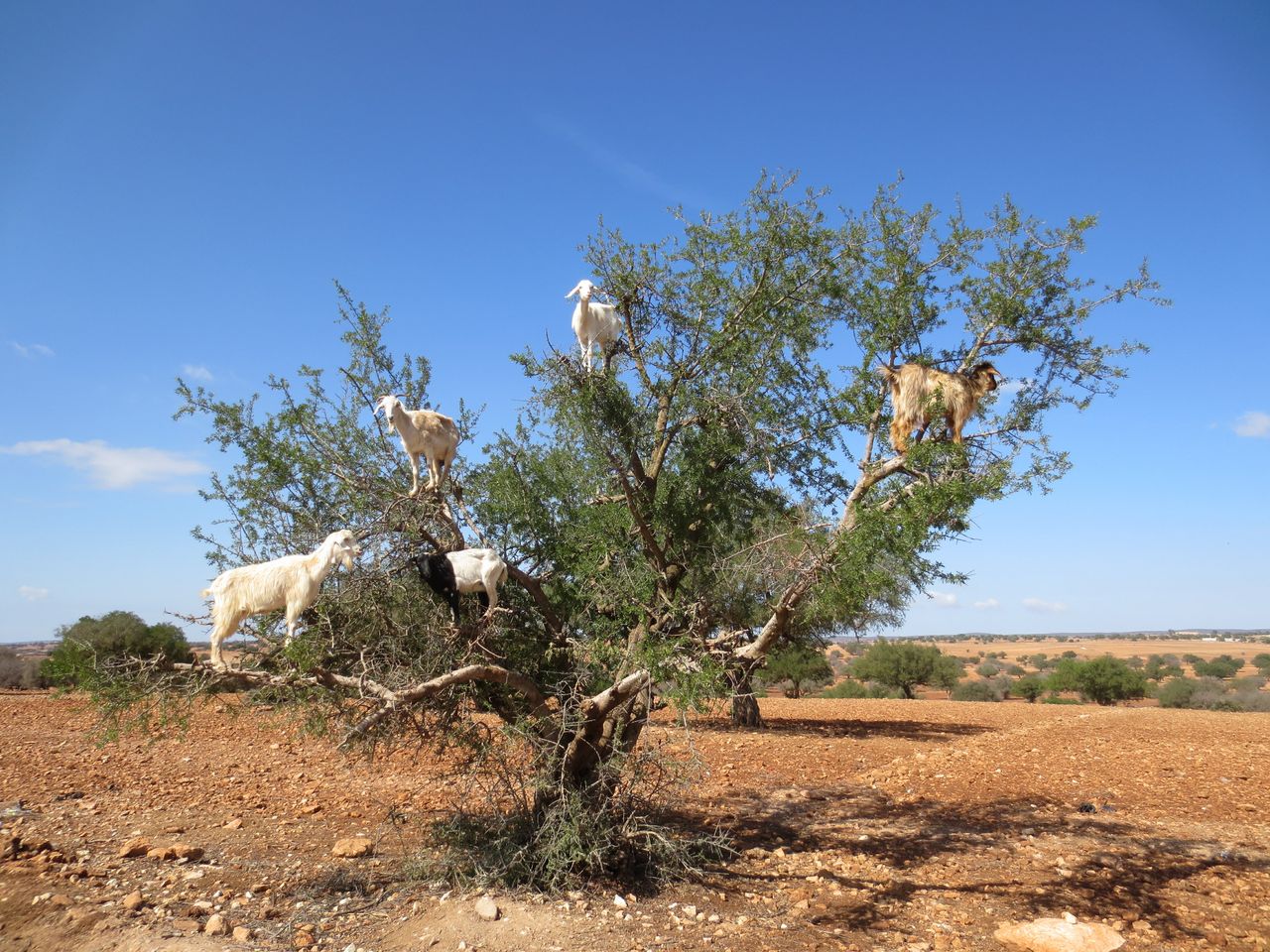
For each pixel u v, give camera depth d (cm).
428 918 752
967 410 873
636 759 870
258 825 1080
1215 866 977
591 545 888
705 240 938
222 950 641
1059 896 867
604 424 843
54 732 1877
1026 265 877
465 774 903
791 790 1402
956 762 1669
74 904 747
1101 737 2027
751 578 954
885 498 834
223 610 693
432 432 787
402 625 821
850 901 845
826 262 895
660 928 749
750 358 934
